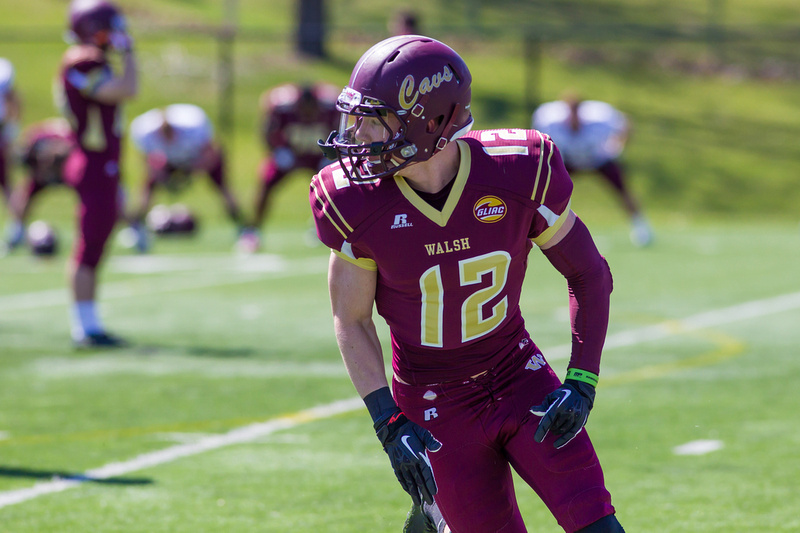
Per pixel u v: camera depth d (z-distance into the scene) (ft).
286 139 156.56
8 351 87.40
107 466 55.21
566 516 33.68
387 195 32.76
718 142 275.59
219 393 72.38
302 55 300.61
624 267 136.05
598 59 340.39
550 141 34.09
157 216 179.93
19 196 164.45
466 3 391.86
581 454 34.12
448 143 33.32
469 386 35.50
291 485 51.72
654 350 84.69
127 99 84.38
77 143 85.97
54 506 48.65
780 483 50.70
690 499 48.55
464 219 32.83
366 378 33.83
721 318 99.04
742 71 346.13
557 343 86.12
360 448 58.54
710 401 67.67
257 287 123.95
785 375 74.79
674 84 326.65
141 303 113.39
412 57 32.07
